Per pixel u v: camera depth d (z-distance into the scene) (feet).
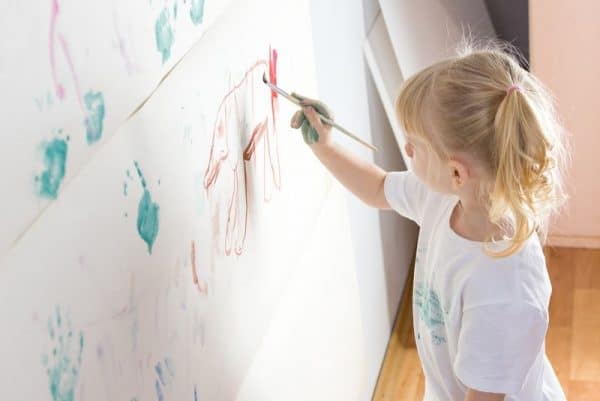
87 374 2.68
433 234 4.20
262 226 4.15
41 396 2.46
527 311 3.76
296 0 4.62
